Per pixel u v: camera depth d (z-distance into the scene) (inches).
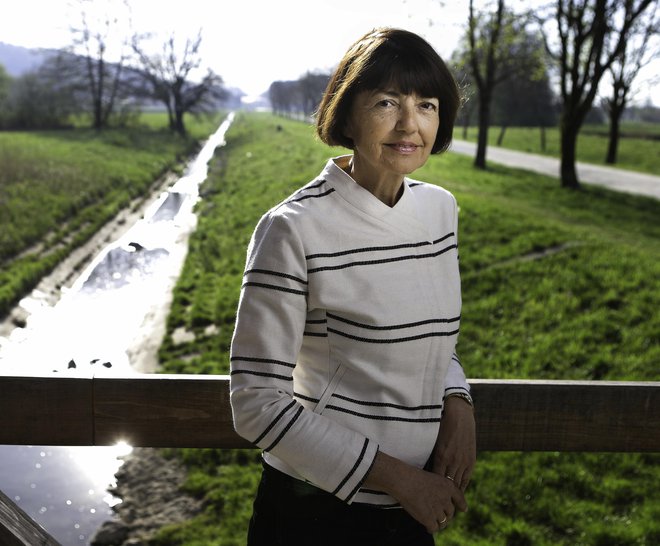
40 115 2110.0
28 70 2150.6
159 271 526.6
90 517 197.0
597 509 190.7
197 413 63.4
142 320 401.7
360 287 46.8
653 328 312.8
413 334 47.8
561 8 811.4
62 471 221.1
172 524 194.1
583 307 347.3
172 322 382.9
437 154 52.9
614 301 348.5
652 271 383.6
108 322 401.1
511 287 383.2
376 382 47.6
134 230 690.2
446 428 51.8
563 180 896.3
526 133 2308.1
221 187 992.9
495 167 1162.0
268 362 45.4
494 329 333.1
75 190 807.1
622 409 64.3
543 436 64.4
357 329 47.1
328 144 51.0
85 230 647.1
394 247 47.8
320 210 46.6
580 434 64.5
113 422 63.4
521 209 663.1
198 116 2201.0
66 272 517.3
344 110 48.3
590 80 860.0
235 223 673.6
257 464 221.3
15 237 563.5
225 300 412.5
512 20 820.0
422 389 49.3
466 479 51.8
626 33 788.0
